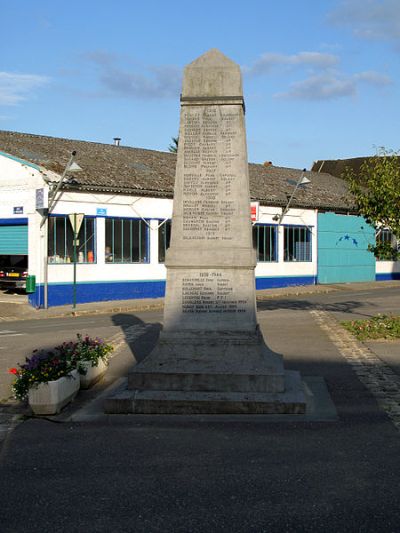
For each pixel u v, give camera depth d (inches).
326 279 1446.9
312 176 1722.4
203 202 308.0
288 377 319.6
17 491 196.5
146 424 267.0
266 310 805.2
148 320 724.7
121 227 1042.7
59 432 259.9
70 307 936.3
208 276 303.6
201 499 187.2
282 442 239.9
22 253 965.2
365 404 295.6
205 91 309.9
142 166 1194.0
